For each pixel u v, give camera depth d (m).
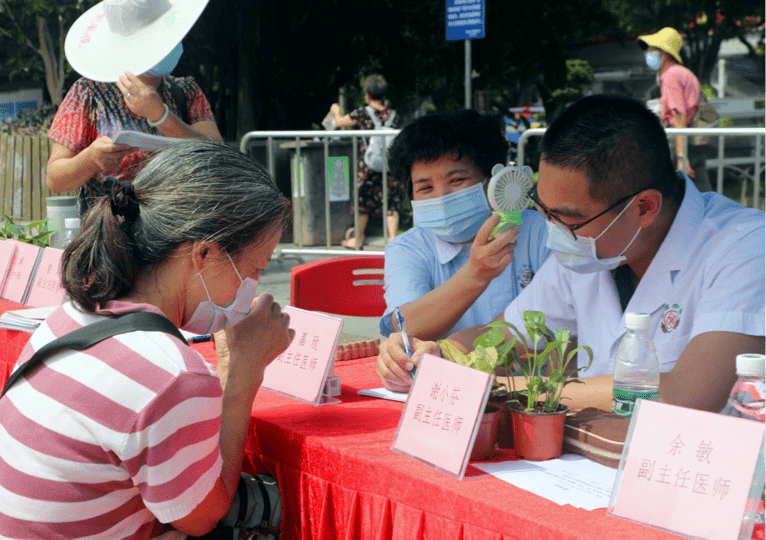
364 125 8.45
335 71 11.09
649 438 1.32
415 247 2.71
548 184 1.86
